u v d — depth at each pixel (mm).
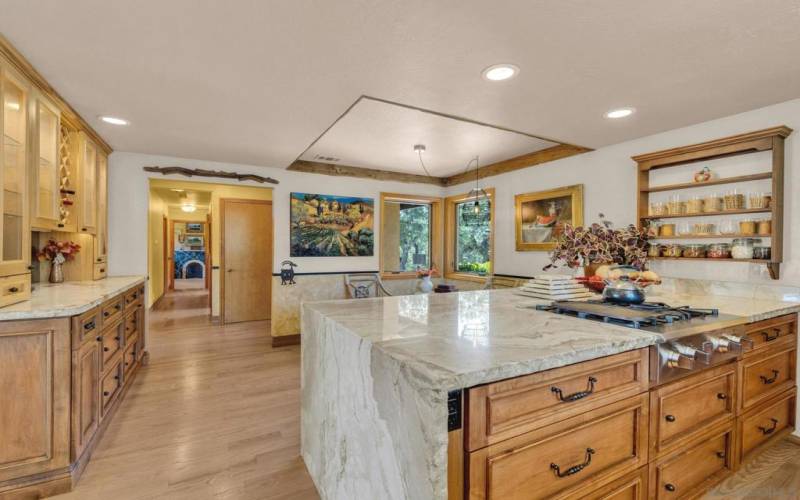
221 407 2727
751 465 2041
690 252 2658
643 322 1433
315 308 1887
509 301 2100
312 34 1659
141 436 2301
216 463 2029
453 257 5621
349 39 1696
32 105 2049
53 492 1759
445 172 5328
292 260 4617
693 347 1421
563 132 2953
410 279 5504
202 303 7508
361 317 1635
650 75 2016
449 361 975
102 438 2266
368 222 5109
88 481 1860
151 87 2232
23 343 1712
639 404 1272
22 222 1974
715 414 1645
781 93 2225
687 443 1481
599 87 2168
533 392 1023
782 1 1401
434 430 857
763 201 2332
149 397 2893
